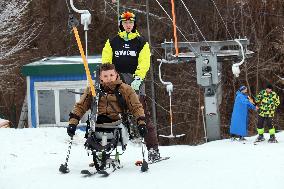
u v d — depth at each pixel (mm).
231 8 71812
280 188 12883
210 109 34469
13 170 20766
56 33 71875
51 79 40375
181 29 71562
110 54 16984
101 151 14578
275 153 19422
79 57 45656
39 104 40781
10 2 59000
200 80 33844
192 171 14828
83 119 36688
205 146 27188
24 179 14648
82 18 23359
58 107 40625
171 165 15938
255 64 70562
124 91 14750
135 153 20766
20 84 68062
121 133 14898
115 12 71312
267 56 71188
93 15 71875
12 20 60500
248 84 67375
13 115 68875
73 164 16828
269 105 30484
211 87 34156
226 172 14609
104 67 14609
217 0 71750
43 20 71438
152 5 71250
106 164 15203
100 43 72375
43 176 14758
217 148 23906
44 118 40812
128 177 14148
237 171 14750
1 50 60562
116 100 14711
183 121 70562
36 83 40562
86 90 15031
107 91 14781
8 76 67312
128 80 16500
